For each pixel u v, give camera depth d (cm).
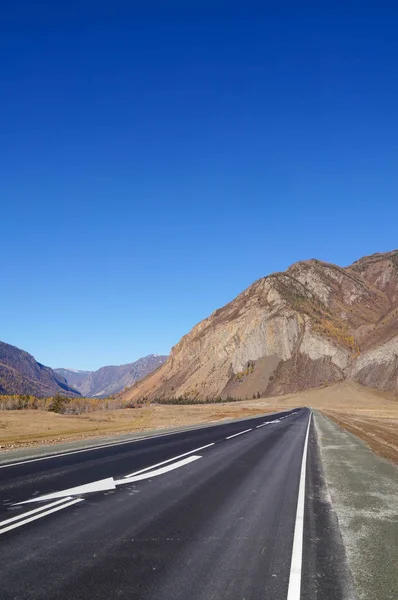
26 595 437
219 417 5350
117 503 820
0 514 722
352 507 865
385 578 511
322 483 1116
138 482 1027
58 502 811
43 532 634
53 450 1608
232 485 1034
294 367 19200
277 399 14600
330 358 18612
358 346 19675
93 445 1805
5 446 1856
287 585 481
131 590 455
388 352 15112
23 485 954
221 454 1619
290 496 940
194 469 1249
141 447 1764
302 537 654
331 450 1905
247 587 473
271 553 582
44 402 9144
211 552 576
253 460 1491
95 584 466
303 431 2945
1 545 577
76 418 5156
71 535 624
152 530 661
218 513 773
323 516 788
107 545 588
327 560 564
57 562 523
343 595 461
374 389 13912
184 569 516
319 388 15912
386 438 2594
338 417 5444
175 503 834
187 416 5850
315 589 474
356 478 1213
